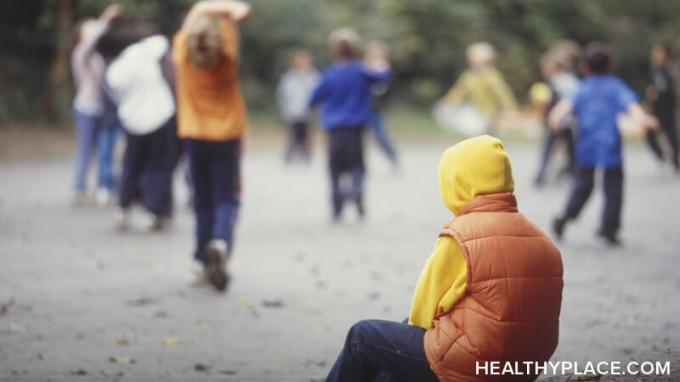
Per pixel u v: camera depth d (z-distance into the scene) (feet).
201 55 47.14
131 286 48.96
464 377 22.65
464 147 23.66
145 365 35.35
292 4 181.06
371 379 24.73
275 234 67.15
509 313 22.39
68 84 144.97
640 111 62.49
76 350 37.17
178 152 66.54
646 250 61.57
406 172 117.29
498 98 116.67
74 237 63.46
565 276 52.54
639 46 243.19
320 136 167.12
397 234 67.77
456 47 213.66
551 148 100.48
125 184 66.74
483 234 22.76
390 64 203.51
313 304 45.73
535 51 234.58
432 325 23.43
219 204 48.32
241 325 41.57
